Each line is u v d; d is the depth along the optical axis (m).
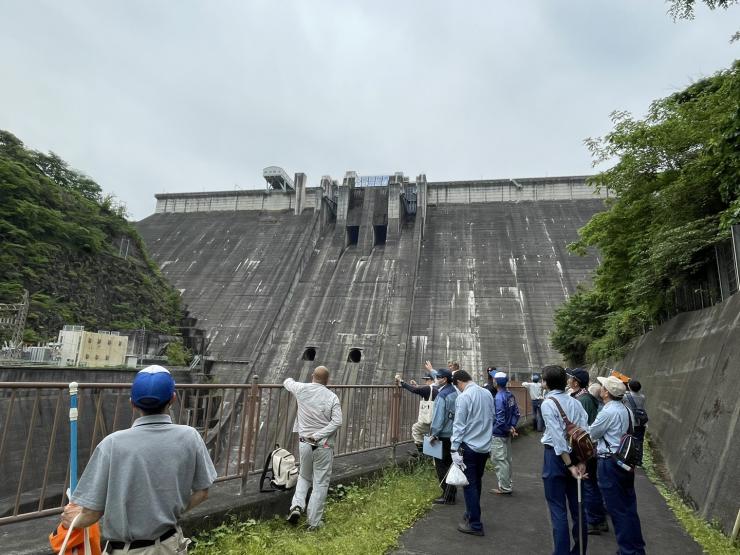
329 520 7.24
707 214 16.55
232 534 6.25
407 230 61.66
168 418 3.58
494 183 65.62
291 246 61.44
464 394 7.42
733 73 14.46
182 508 3.49
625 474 6.16
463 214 63.75
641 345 24.33
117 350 28.39
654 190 18.95
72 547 3.32
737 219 13.25
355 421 10.14
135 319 42.38
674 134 17.36
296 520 7.00
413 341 46.19
